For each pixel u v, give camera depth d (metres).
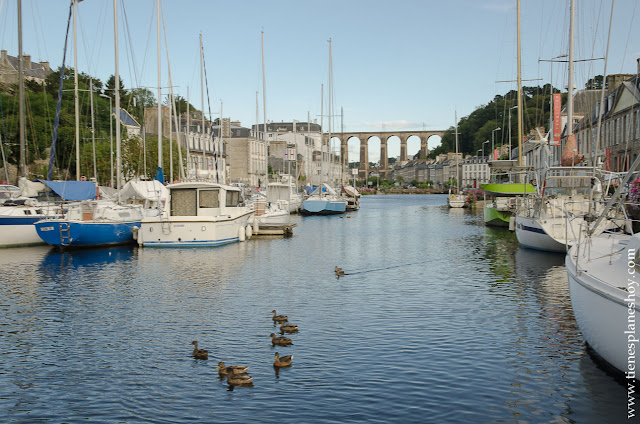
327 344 15.91
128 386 13.12
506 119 176.00
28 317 19.30
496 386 12.82
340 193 97.81
